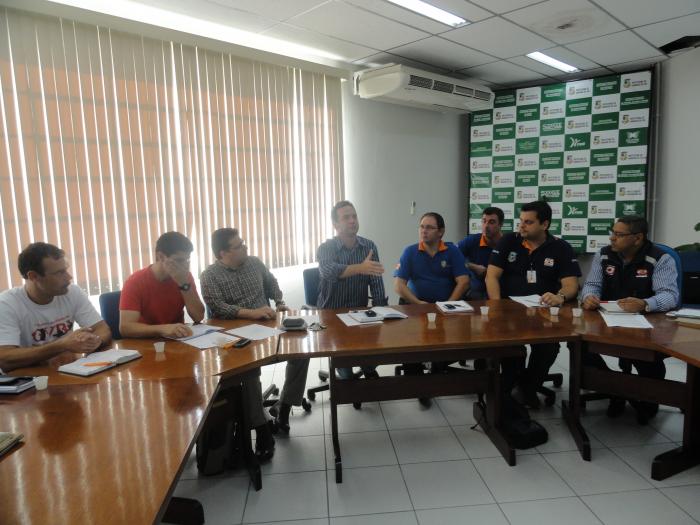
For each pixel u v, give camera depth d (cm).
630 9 328
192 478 221
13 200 275
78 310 217
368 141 485
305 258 437
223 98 369
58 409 144
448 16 338
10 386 157
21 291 201
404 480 216
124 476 105
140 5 308
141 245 331
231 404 218
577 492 204
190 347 208
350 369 299
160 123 335
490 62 446
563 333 218
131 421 135
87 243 304
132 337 226
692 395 214
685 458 217
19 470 109
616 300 269
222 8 314
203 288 266
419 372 314
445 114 557
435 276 329
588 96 491
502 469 223
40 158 283
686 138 445
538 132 520
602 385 241
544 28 361
